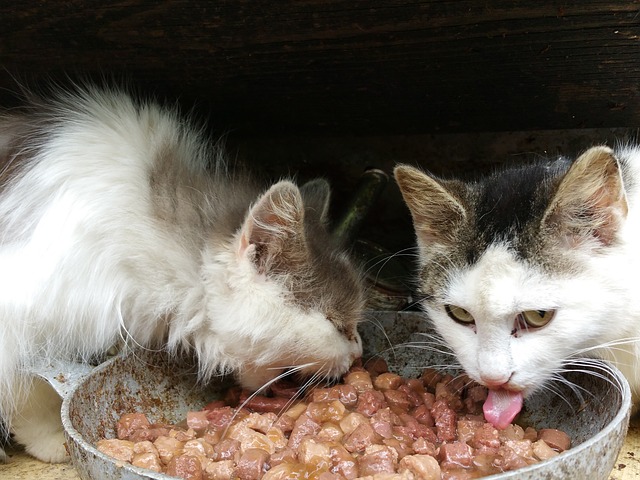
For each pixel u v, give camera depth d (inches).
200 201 16.5
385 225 26.0
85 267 15.6
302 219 15.2
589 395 14.3
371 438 13.4
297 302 15.6
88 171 16.0
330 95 20.8
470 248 15.0
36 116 17.5
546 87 19.4
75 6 17.4
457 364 16.5
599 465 11.6
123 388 15.6
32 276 15.5
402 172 15.6
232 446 13.5
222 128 23.2
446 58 18.4
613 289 14.5
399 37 17.7
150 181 16.2
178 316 16.1
